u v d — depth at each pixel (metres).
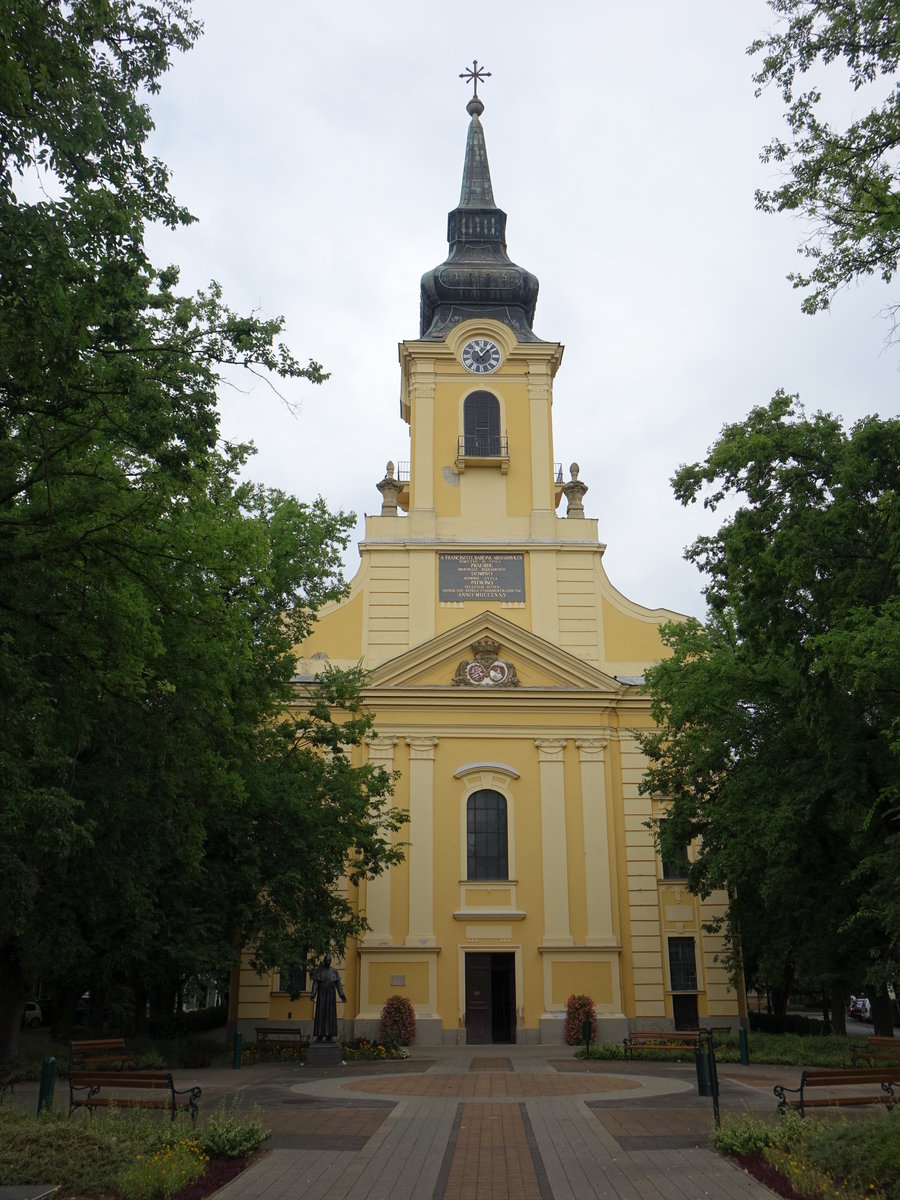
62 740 16.97
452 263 42.56
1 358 12.07
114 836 21.42
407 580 38.16
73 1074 14.36
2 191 11.70
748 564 20.31
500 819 35.75
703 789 30.73
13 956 22.98
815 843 26.52
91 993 29.16
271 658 27.81
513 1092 18.97
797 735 25.27
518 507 39.22
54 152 12.27
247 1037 33.16
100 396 13.85
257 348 14.45
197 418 13.94
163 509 16.23
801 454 20.42
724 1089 18.88
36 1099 17.33
